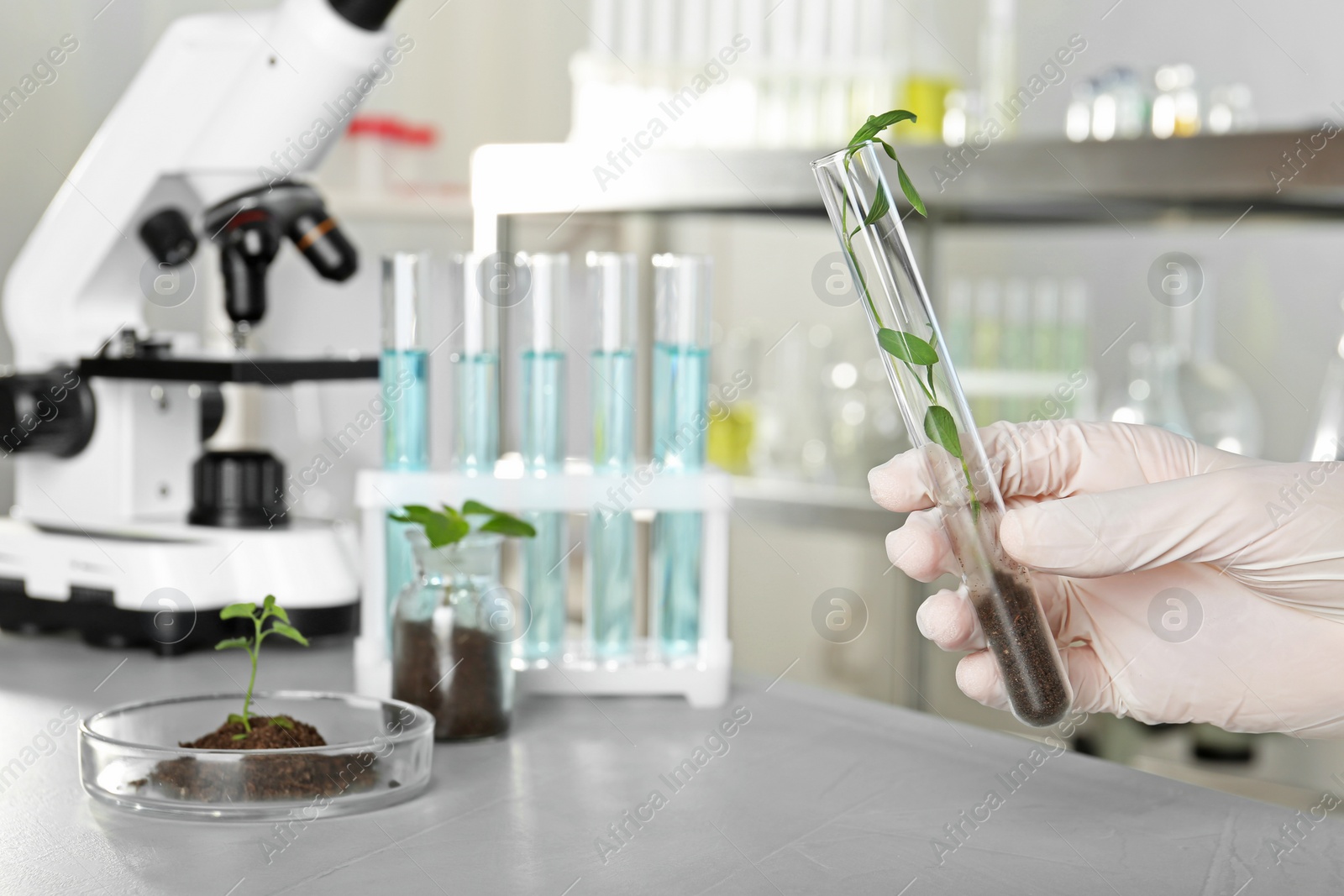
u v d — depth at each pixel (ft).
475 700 2.83
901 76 7.18
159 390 3.85
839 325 9.18
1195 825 2.39
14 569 3.71
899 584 8.79
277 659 3.57
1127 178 5.53
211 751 2.30
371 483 3.10
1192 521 2.39
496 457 3.25
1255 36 7.56
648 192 6.43
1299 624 2.65
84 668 3.43
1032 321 7.73
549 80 7.59
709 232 8.68
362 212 5.87
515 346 6.10
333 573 3.67
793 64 7.22
